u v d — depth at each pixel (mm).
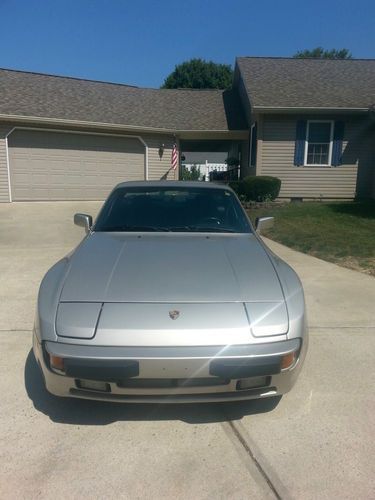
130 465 2217
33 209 12500
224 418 2617
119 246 3254
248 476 2145
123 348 2240
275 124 14086
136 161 15711
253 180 13523
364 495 2021
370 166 14297
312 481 2111
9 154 13398
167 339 2260
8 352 3486
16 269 6191
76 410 2686
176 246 3254
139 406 2732
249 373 2264
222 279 2693
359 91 14430
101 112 15195
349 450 2334
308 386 2973
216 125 16281
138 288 2570
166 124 15820
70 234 9070
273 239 8594
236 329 2312
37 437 2430
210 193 4188
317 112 13586
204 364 2225
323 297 4910
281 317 2410
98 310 2393
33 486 2066
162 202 4039
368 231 8961
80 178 14695
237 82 19172
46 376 2363
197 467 2205
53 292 2605
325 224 9891
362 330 3953
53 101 14867
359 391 2912
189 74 43094
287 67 16812
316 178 14406
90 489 2053
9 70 16031
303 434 2469
